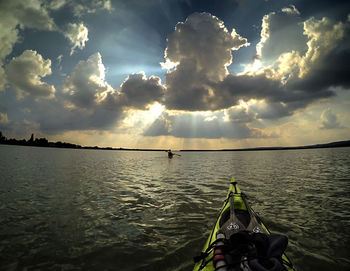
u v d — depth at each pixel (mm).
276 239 2645
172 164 26172
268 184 10922
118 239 4734
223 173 16125
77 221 5789
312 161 26781
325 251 4152
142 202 7684
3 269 3566
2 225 5426
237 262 2510
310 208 6801
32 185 10531
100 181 12031
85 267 3670
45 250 4219
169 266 3697
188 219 5941
